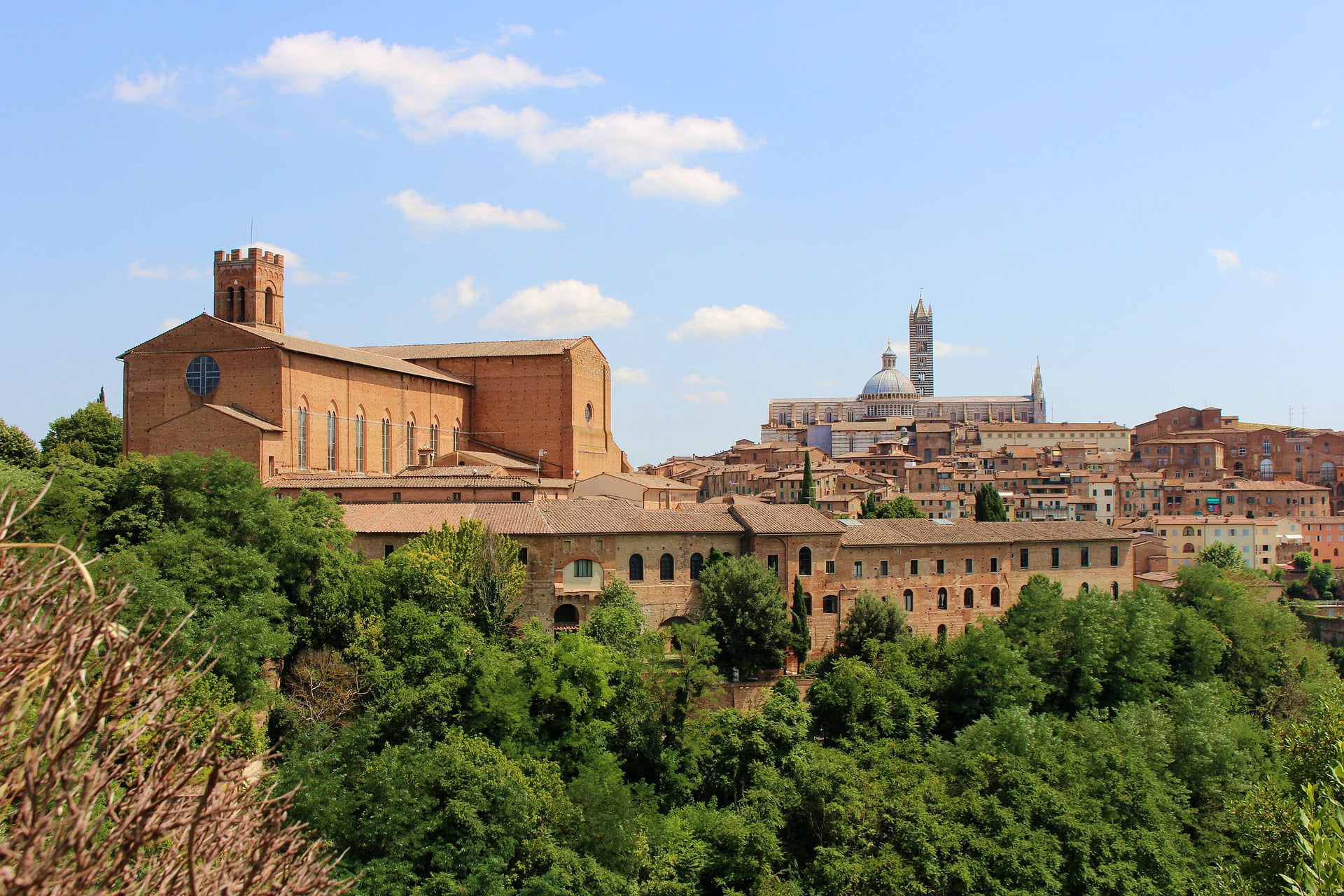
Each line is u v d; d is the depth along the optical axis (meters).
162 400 120.56
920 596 114.31
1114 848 73.69
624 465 174.12
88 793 16.28
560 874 62.34
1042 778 78.62
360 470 131.62
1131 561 128.25
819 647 107.44
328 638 83.69
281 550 84.31
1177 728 93.44
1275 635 121.81
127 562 68.81
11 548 19.03
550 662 81.00
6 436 111.00
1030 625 106.88
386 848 60.62
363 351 148.50
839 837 72.62
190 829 17.36
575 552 98.75
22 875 14.84
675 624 96.50
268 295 141.62
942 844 69.69
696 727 84.75
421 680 77.69
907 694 91.75
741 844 69.75
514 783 66.62
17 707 16.83
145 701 18.58
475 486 112.06
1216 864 78.62
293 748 65.38
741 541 107.00
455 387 153.88
